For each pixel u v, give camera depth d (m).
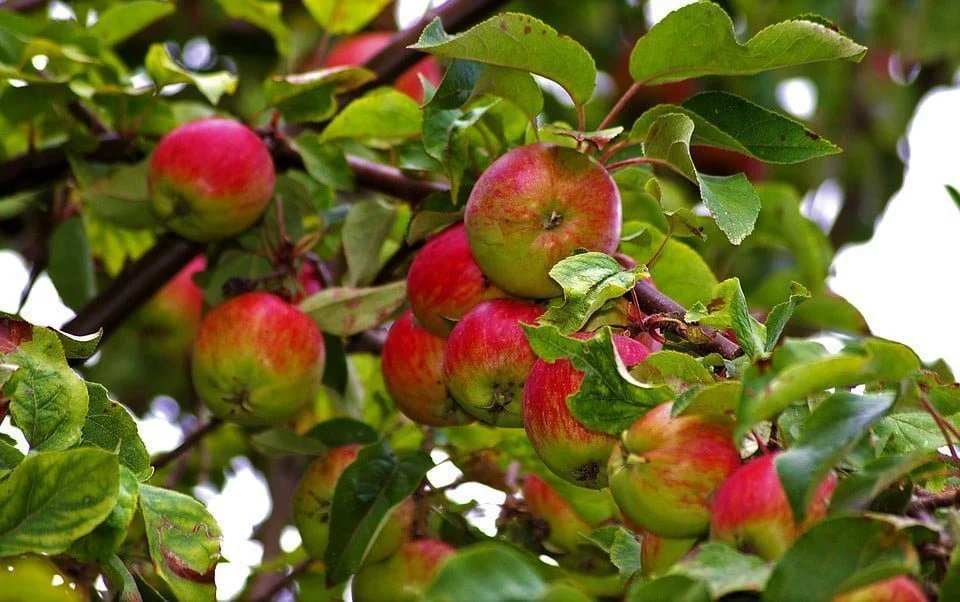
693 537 0.98
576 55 1.08
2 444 0.99
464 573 0.87
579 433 1.03
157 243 1.30
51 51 1.25
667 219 1.07
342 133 1.25
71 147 1.28
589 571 1.23
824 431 0.93
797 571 0.91
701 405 0.98
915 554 0.92
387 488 1.14
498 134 1.16
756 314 1.35
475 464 1.25
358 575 1.19
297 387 1.20
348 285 1.26
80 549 0.99
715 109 1.10
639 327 1.05
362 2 1.36
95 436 1.02
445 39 1.07
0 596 0.98
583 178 1.07
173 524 1.01
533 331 1.00
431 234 1.18
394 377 1.16
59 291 1.35
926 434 1.02
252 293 1.21
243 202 1.22
